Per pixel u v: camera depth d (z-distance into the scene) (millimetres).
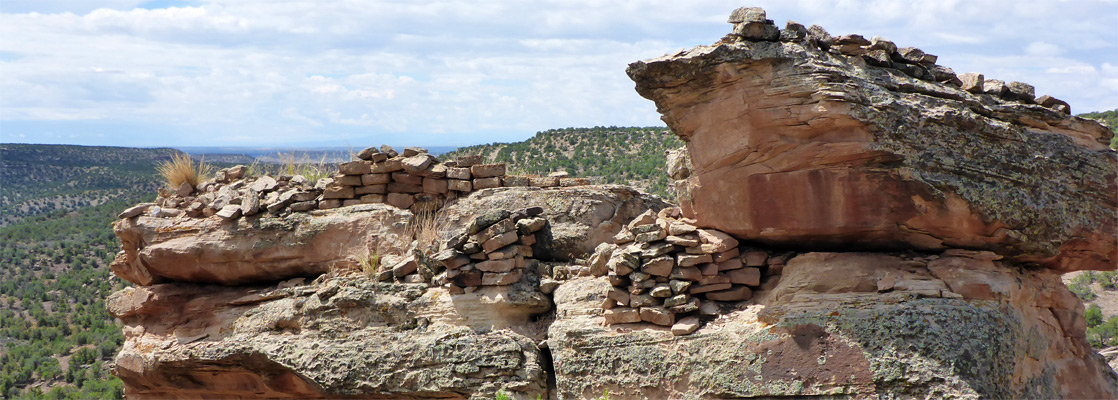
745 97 7715
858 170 7547
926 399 6973
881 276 7809
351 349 8906
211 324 10086
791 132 7598
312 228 10055
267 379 9523
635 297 8242
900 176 7469
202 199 10719
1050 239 7840
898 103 7414
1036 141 7840
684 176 9109
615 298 8336
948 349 7102
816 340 7406
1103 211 8039
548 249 9797
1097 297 18688
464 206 10242
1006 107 7863
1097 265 8500
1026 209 7633
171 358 9828
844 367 7242
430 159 10602
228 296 10344
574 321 8430
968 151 7566
